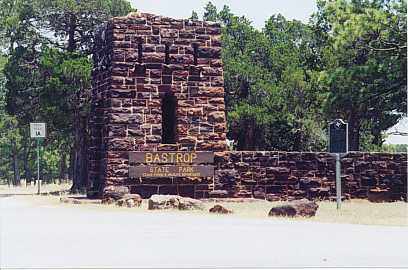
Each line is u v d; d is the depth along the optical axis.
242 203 32.97
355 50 41.00
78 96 49.78
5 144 93.00
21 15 54.19
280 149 58.88
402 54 37.97
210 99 34.97
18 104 54.00
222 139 35.00
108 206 30.27
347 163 36.25
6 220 24.22
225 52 64.69
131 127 33.91
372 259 16.17
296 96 58.88
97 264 15.43
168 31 34.62
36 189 59.94
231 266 15.25
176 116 34.62
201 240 18.94
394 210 28.95
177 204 28.38
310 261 15.89
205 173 34.59
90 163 36.09
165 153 34.16
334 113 42.53
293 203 25.86
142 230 21.09
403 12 38.06
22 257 16.30
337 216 25.86
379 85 38.50
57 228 21.69
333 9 39.59
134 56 34.12
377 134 55.72
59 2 53.16
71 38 54.38
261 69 62.47
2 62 66.62
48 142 74.50
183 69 34.69
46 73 52.16
